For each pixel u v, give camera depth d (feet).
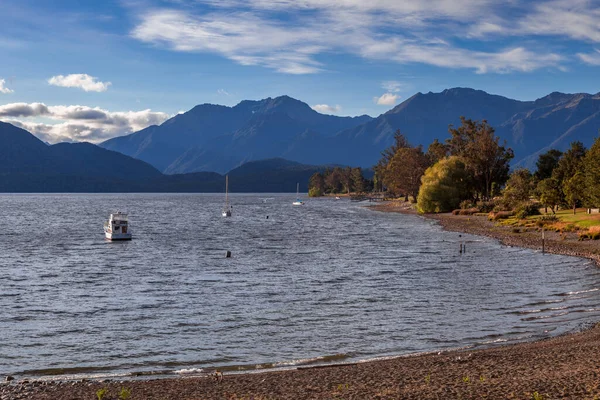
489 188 537.24
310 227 417.90
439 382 62.28
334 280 168.14
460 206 522.06
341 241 300.81
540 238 272.51
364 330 103.86
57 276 185.78
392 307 125.39
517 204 422.41
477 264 198.18
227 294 146.72
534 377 61.57
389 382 64.34
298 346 93.86
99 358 88.69
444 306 125.18
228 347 94.22
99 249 278.26
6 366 84.89
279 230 395.34
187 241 317.83
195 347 94.53
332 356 86.48
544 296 133.90
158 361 86.58
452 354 82.38
